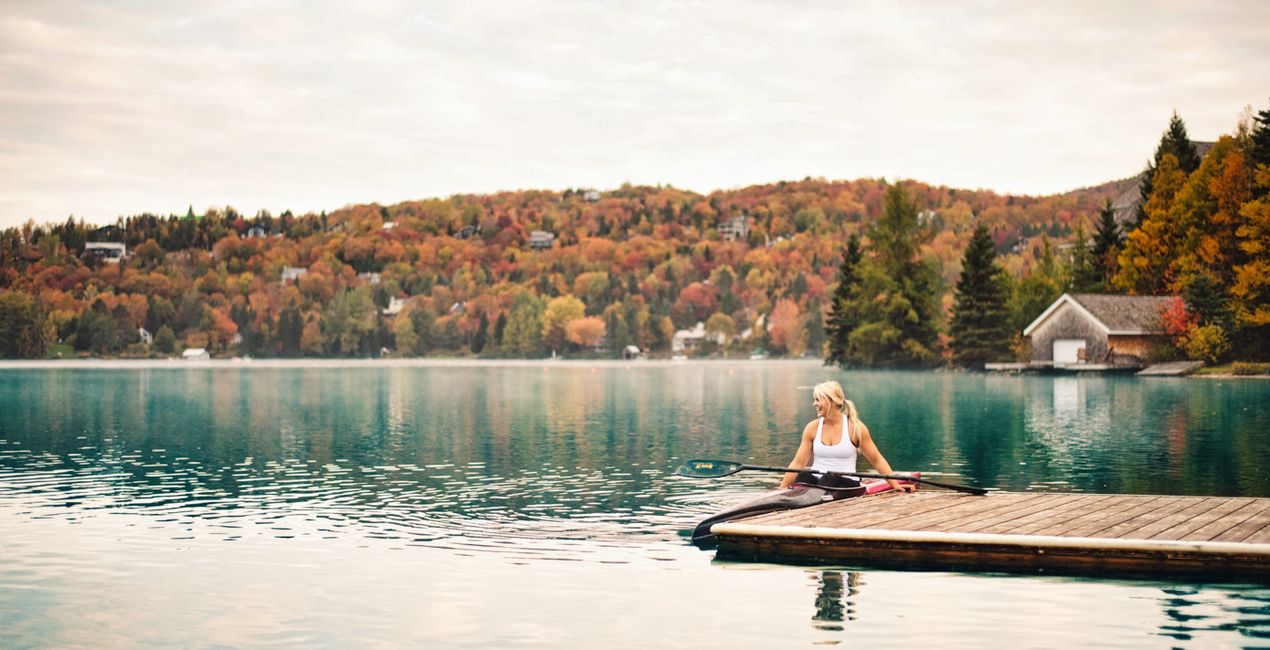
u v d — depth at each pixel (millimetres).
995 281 86188
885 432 29297
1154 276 80812
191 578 11297
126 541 13570
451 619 9516
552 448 26234
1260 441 25531
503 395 58000
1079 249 91625
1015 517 12758
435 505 16641
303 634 9094
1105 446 24750
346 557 12430
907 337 93000
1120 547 10984
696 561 12023
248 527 14617
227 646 8766
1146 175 87875
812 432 14883
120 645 8812
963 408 40031
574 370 133875
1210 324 69312
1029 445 25188
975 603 9805
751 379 88500
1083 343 75812
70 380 87750
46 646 8789
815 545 11953
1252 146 75688
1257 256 68312
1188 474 19344
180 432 31500
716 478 20062
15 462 23156
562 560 12164
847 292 100250
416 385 75812
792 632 8914
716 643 8641
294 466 22328
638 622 9328
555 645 8664
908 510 13352
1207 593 10117
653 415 39562
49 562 12195
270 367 155000
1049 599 9930
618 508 16297
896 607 9695
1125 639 8555
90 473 21156
